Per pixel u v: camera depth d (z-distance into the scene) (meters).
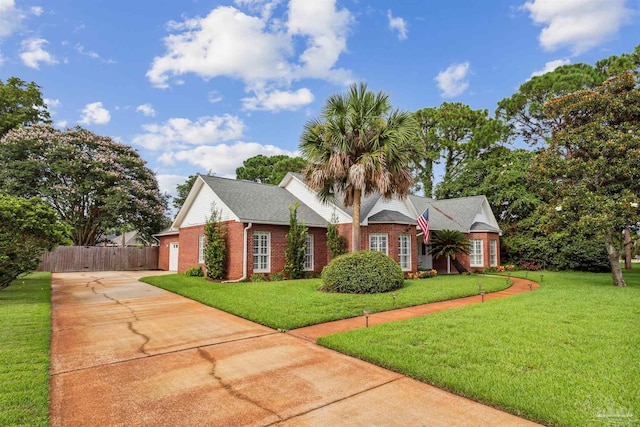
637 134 12.66
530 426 3.46
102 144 27.86
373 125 13.53
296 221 16.44
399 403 4.00
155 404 4.01
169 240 25.23
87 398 4.15
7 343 5.96
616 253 14.15
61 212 26.33
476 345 5.73
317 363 5.33
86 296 11.86
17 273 11.47
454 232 19.70
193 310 9.42
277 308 8.99
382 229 17.41
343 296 10.82
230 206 16.05
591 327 6.83
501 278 17.38
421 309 9.39
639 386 4.10
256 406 3.96
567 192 13.59
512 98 28.75
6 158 24.81
